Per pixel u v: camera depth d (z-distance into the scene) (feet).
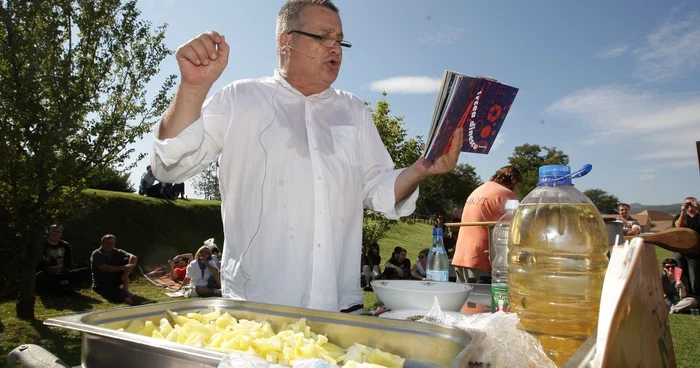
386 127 34.86
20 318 21.35
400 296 4.46
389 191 5.51
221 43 4.03
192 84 4.03
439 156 4.71
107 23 22.15
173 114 4.13
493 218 9.86
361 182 5.70
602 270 3.62
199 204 50.57
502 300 4.26
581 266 3.59
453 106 4.18
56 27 20.81
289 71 5.35
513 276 3.80
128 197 42.98
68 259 27.89
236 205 5.11
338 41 5.26
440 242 6.27
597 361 1.87
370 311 4.91
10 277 27.04
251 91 5.26
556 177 3.88
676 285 25.16
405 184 5.40
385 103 35.14
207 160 5.01
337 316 3.25
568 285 3.53
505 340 2.70
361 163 5.83
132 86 22.98
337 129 5.52
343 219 5.27
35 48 20.03
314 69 5.24
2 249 28.17
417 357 2.89
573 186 3.97
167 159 4.12
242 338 2.89
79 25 21.53
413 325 2.98
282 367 2.09
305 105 5.38
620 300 1.93
